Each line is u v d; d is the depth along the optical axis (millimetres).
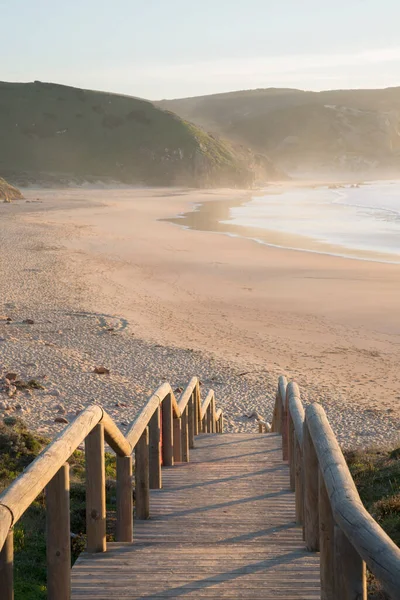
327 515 3521
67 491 3768
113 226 63688
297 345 23656
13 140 165625
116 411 15859
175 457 8594
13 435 10312
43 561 6086
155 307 29500
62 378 18609
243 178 158625
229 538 5398
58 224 64875
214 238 53625
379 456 10789
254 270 38375
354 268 38375
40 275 36562
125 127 170000
